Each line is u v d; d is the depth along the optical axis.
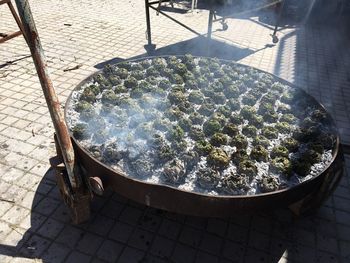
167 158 2.95
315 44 8.31
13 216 3.35
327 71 6.98
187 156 2.93
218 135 3.23
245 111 3.61
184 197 2.60
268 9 9.65
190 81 4.06
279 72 6.73
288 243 3.31
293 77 6.60
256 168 2.93
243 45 7.88
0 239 3.12
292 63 7.18
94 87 3.79
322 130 3.46
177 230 3.35
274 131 3.38
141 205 3.57
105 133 3.15
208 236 3.32
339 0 9.13
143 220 3.42
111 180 2.79
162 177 2.82
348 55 7.84
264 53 7.54
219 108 3.66
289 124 3.57
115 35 7.77
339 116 5.50
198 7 10.27
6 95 5.17
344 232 3.47
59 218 3.37
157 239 3.25
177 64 4.40
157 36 7.96
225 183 2.73
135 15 9.18
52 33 7.51
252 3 7.43
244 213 2.72
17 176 3.79
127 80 3.98
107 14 9.08
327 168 2.92
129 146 3.05
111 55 6.76
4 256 2.98
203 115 3.60
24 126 4.54
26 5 2.15
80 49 6.89
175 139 3.19
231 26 9.05
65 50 6.78
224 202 2.60
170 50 7.27
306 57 7.54
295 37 8.64
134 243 3.20
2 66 5.99
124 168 2.88
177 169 2.77
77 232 3.25
